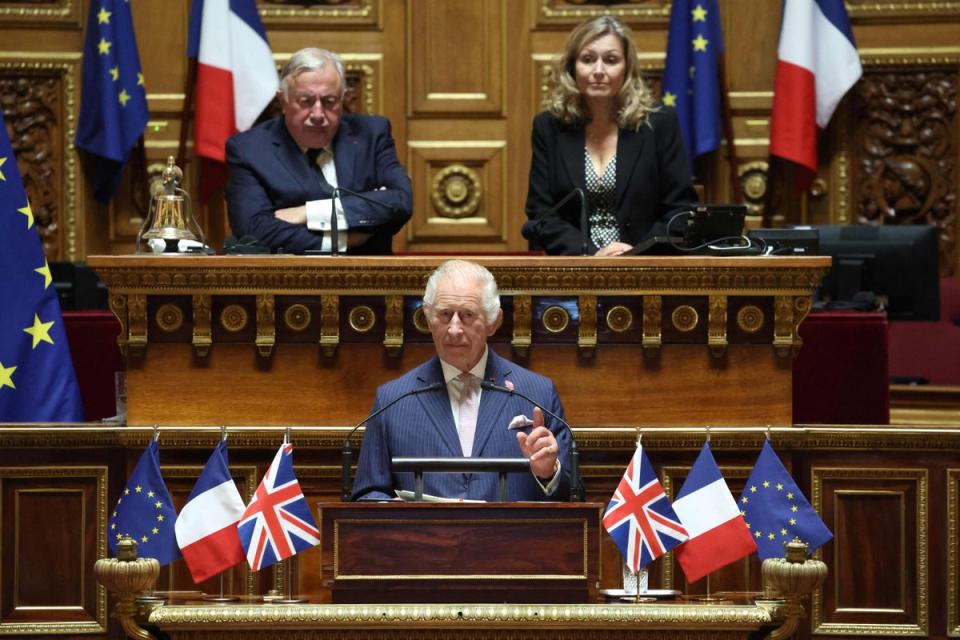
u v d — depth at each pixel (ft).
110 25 69.82
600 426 42.34
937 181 72.28
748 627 33.06
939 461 42.65
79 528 42.55
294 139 50.67
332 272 41.78
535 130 52.06
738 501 41.47
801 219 72.84
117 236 72.74
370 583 32.81
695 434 41.75
